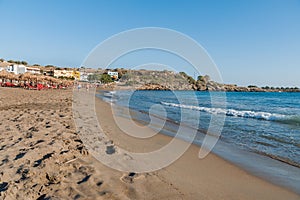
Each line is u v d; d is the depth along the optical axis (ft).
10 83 132.67
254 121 41.32
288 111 64.54
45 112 33.47
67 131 21.29
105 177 12.23
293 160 18.38
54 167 12.57
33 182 10.74
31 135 18.69
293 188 12.98
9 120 25.80
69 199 9.62
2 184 10.39
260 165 17.02
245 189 12.65
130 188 11.30
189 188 12.14
